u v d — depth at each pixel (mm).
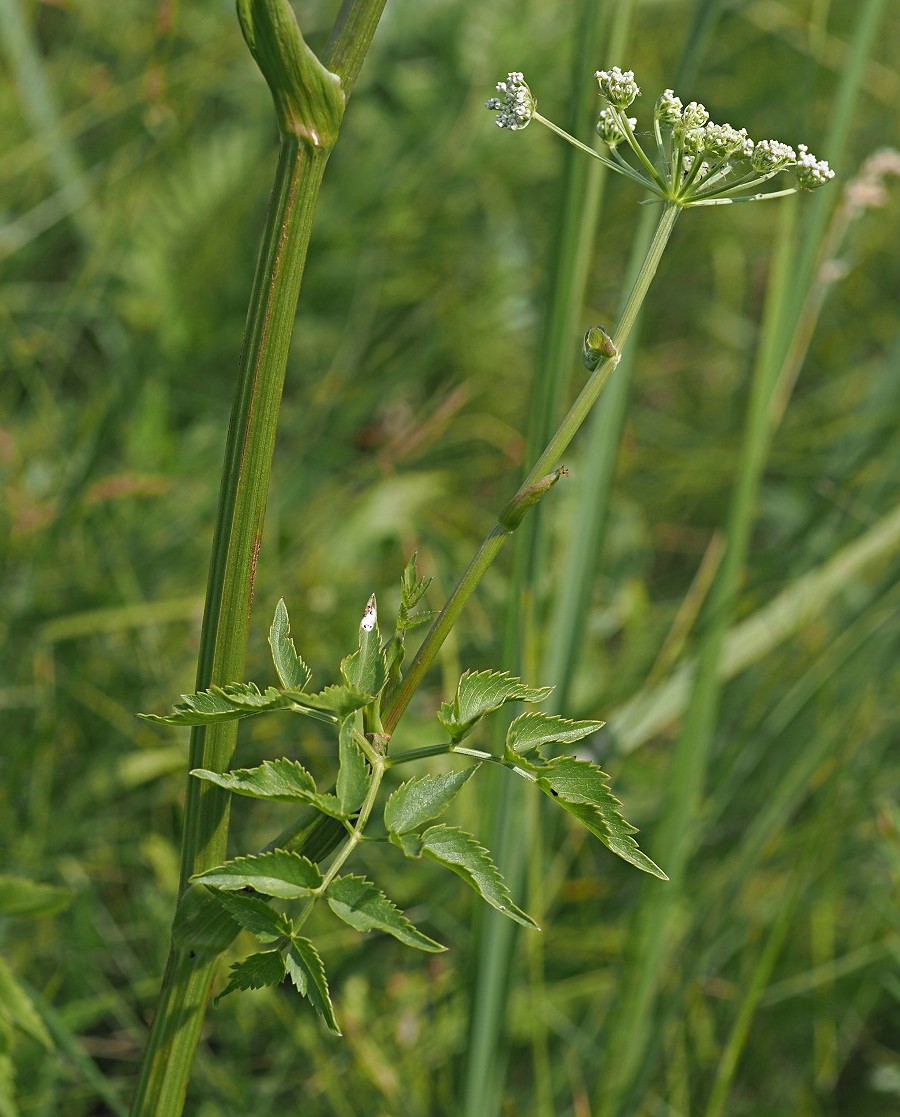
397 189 1600
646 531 1562
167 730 1190
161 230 1495
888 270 1825
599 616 1365
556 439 665
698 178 668
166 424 1416
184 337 1480
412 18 1667
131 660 1233
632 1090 950
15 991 831
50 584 1236
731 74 1843
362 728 681
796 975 1136
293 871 666
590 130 839
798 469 1488
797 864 1003
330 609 1274
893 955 1095
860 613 1146
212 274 1513
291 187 656
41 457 1401
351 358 1531
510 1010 895
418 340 1604
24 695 1175
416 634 1274
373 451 1519
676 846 946
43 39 1685
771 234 1859
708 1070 1105
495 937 870
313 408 1437
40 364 1506
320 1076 999
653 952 941
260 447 670
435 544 1355
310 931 1079
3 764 1146
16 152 1433
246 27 646
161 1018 699
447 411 1455
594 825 670
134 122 1414
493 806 869
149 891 1121
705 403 1780
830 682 1131
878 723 1188
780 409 1164
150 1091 703
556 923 1138
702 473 1542
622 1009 948
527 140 1653
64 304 1446
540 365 856
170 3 1210
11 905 821
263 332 663
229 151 1560
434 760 1120
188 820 691
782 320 939
